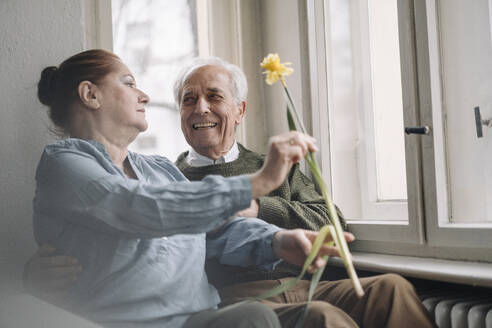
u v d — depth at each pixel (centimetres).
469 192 148
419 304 113
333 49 196
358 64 189
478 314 118
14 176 136
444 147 152
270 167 93
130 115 120
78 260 108
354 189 191
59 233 109
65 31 145
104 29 174
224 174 171
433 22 152
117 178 99
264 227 125
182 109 175
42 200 108
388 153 182
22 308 92
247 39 215
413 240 156
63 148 110
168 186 95
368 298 116
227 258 127
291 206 161
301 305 110
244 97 183
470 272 126
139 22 190
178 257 115
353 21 190
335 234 91
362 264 156
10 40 137
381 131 183
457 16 149
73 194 100
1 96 135
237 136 214
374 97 185
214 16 210
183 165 176
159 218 93
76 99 119
